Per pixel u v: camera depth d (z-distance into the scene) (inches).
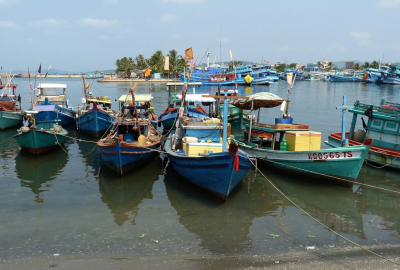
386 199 539.8
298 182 615.5
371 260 362.3
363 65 6825.8
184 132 675.4
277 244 396.2
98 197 544.1
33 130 756.6
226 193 505.7
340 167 563.8
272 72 4564.5
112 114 1118.4
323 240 406.9
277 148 708.0
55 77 7007.9
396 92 2962.6
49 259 359.3
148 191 572.4
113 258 362.6
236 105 804.6
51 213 478.3
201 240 404.2
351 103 2023.9
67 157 792.9
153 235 415.5
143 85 3772.1
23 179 629.3
